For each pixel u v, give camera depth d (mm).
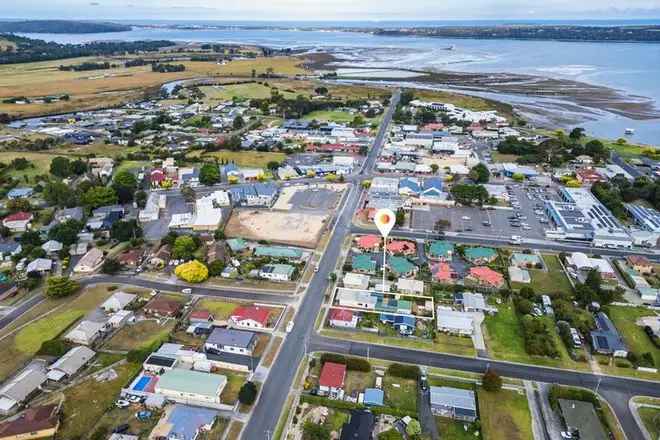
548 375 64500
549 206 116750
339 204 123250
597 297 79500
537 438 54750
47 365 67438
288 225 111188
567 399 58844
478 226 109812
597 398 59906
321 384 61625
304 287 85875
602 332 71188
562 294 81438
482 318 76625
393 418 57656
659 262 94000
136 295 82438
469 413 57281
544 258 95312
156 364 65438
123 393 61250
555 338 71750
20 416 58375
